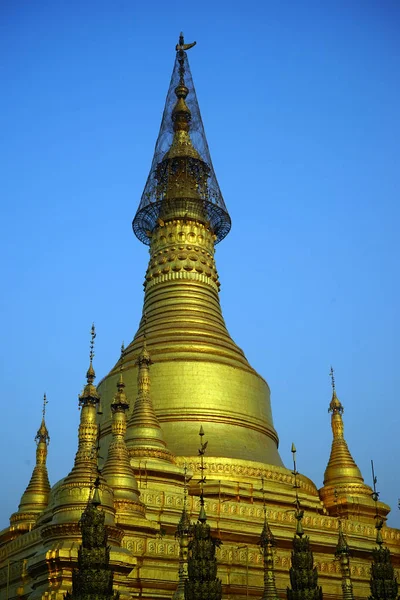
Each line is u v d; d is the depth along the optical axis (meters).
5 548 60.34
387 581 43.91
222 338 76.19
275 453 72.12
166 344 73.25
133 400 69.25
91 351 54.62
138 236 87.06
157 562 52.22
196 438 66.69
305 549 41.53
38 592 44.78
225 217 85.25
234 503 60.03
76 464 49.22
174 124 88.88
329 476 73.00
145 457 61.28
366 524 65.88
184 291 78.31
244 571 55.78
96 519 35.25
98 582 33.62
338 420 77.25
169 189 82.81
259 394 73.94
